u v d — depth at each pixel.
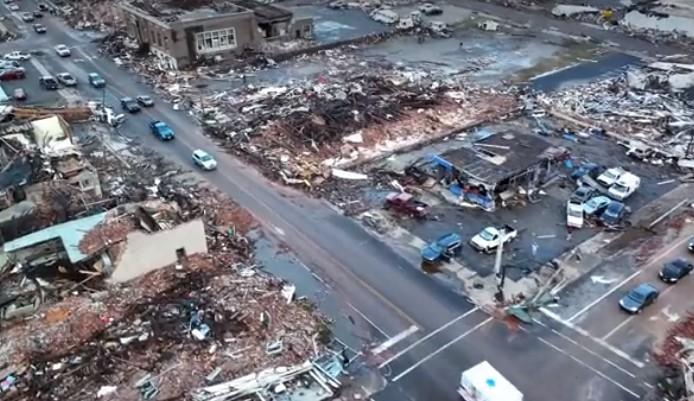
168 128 60.47
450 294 39.97
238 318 37.22
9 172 47.66
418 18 95.38
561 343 35.94
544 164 51.94
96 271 39.69
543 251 44.09
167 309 37.72
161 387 32.56
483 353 35.31
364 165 55.38
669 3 100.38
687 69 74.56
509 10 102.31
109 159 56.00
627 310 37.97
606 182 51.28
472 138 59.78
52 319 36.81
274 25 84.50
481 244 43.72
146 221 42.41
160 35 76.94
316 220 47.75
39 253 40.44
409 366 34.41
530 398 32.34
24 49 85.62
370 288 40.47
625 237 45.66
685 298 39.28
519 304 38.94
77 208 45.38
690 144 57.19
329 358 34.69
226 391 32.34
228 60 79.56
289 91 69.06
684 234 45.78
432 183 52.31
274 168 54.66
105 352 34.69
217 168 54.97
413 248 44.50
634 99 67.56
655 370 33.94
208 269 41.62
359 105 64.75
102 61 81.12
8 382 32.69
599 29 92.50
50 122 54.97
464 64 79.19
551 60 80.56
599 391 32.72
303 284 40.81
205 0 85.25
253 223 47.25
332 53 82.94
